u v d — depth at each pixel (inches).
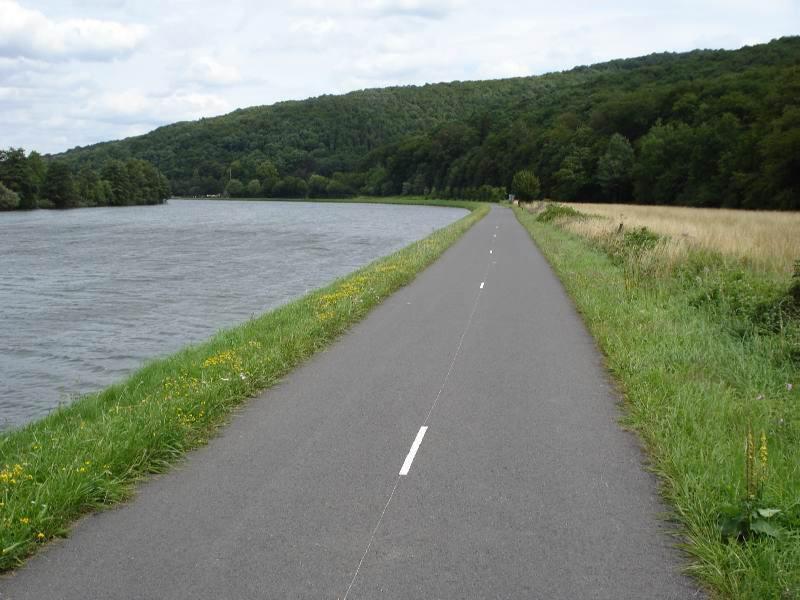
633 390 322.0
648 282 621.0
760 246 753.0
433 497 219.5
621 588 167.6
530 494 221.3
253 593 166.1
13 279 1058.7
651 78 5191.9
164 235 2118.6
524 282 753.0
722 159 2785.4
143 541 192.4
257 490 226.1
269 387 352.2
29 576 174.9
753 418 275.0
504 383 355.3
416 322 527.5
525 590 166.7
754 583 164.2
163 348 600.1
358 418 300.7
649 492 222.5
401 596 164.4
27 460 244.4
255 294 897.5
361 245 1690.5
